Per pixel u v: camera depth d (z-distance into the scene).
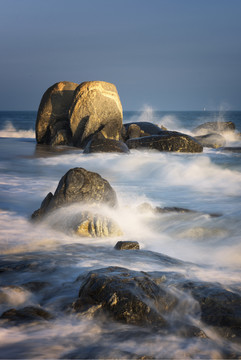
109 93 22.17
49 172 13.89
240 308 3.49
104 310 3.38
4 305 3.59
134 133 23.64
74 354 2.71
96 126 22.22
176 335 3.05
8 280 4.21
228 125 36.31
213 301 3.58
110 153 18.86
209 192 10.68
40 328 3.11
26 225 6.94
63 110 24.34
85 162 16.44
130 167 15.28
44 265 4.71
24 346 2.81
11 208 8.22
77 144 22.75
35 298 3.74
